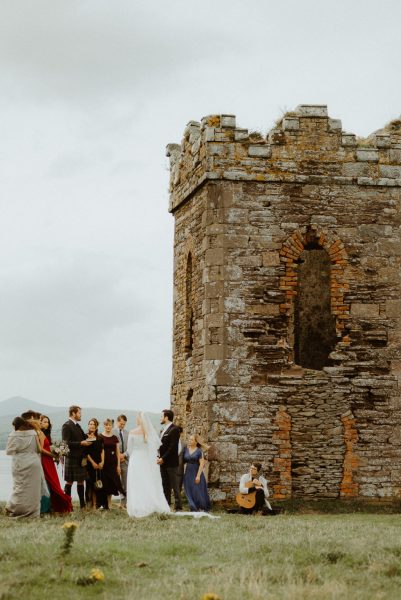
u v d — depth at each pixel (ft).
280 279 66.85
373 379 66.54
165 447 58.39
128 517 51.72
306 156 68.28
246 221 67.10
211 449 64.23
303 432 65.31
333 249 67.77
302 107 68.80
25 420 50.98
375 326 67.41
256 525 48.11
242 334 65.87
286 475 64.44
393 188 69.00
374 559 36.22
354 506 63.93
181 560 35.99
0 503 58.54
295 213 67.62
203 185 68.74
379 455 65.82
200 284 68.69
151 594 29.60
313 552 37.47
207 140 67.62
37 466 50.26
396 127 70.13
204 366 66.18
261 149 67.92
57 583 30.96
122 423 63.46
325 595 29.94
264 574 32.89
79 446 56.70
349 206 68.28
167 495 58.18
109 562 34.55
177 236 76.64
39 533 40.47
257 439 64.75
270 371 65.67
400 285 68.03
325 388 65.92
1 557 34.40
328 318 77.25
